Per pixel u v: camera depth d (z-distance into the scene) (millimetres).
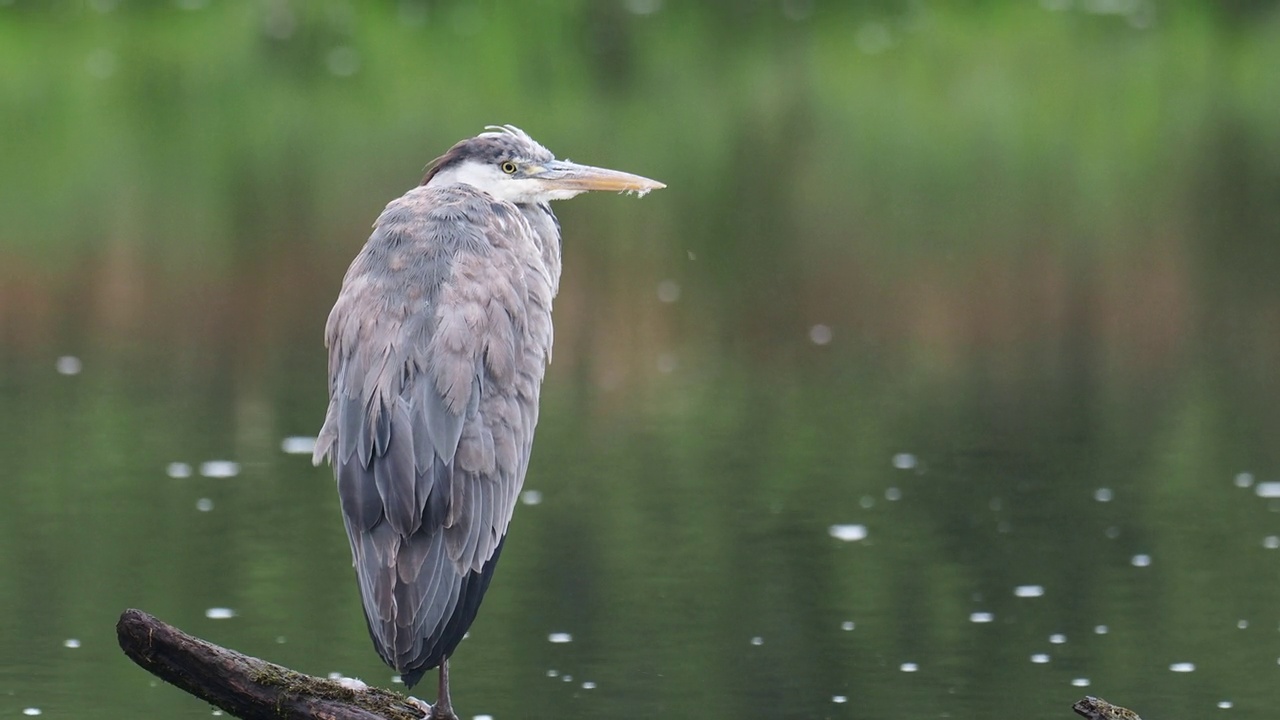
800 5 31766
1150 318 17984
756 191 22594
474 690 9500
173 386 15727
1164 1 32250
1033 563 11359
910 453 13805
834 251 20359
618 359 16984
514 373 7035
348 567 11406
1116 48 29500
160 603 10664
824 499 12641
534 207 8516
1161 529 11992
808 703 9328
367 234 20703
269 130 24484
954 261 19938
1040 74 27969
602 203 22281
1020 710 9258
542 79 26672
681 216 21734
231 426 14523
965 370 16469
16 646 10047
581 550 11633
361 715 6523
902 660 9945
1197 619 10469
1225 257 19828
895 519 12242
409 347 6883
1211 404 15164
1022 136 25094
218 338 17484
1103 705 6625
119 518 12180
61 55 27766
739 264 19922
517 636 10250
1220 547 11609
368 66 27219
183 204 21672
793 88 26797
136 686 9625
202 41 28625
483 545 6750
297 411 14953
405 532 6570
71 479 13039
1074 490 12836
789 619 10461
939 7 31672
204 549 11633
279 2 30562
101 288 19047
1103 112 26203
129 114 25141
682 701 9375
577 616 10531
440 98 25656
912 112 25969
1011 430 14438
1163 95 27094
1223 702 9352
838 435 14336
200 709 9359
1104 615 10539
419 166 22781
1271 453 13719
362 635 10367
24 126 24547
